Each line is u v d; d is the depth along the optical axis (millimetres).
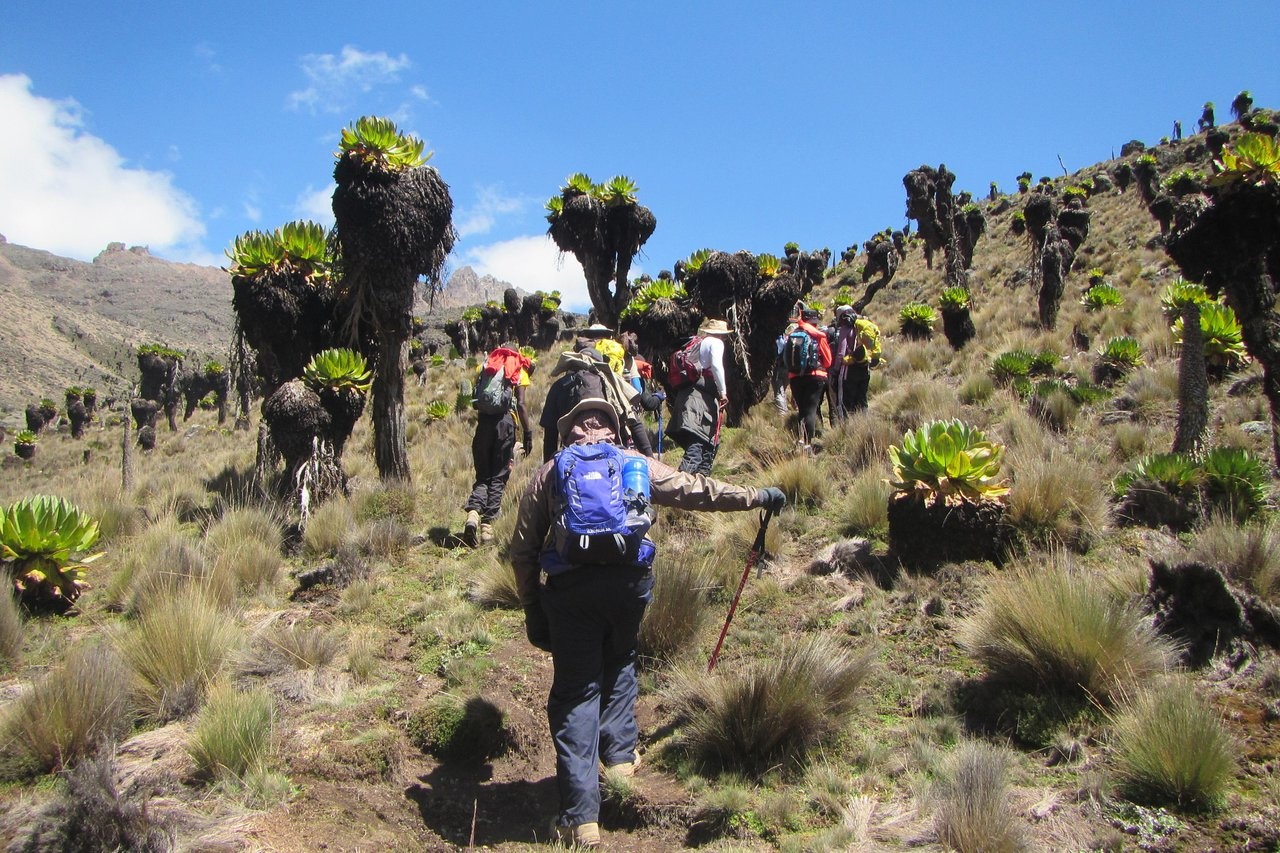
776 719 3498
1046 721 3438
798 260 33031
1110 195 35938
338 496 7961
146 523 8234
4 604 5086
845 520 6105
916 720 3654
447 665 4547
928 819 2934
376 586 6074
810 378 8609
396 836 3201
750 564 4008
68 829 2812
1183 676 3492
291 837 3064
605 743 3531
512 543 3510
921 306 16906
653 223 17594
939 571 4875
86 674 3928
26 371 168750
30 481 22203
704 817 3191
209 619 4715
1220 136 31797
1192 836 2713
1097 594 3850
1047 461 6055
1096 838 2752
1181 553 4516
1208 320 7984
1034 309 17953
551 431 5453
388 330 8961
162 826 2965
